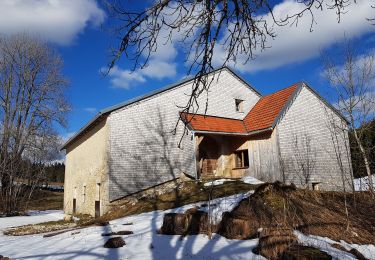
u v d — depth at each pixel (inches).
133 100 673.0
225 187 584.7
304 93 779.4
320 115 793.6
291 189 484.4
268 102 823.7
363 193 565.9
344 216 439.5
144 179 660.7
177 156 705.0
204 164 783.1
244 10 164.2
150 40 160.2
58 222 737.0
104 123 669.3
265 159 720.3
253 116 810.8
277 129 706.8
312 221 391.9
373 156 725.3
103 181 652.1
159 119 702.5
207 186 609.0
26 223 767.7
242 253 301.4
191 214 380.2
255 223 347.3
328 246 325.7
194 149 694.5
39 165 1321.4
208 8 156.9
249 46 177.5
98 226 466.3
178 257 297.6
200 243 335.0
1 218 898.7
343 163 783.7
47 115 1295.5
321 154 764.0
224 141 805.2
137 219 475.5
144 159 668.7
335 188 756.6
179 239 353.1
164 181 680.4
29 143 1274.6
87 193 776.3
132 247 332.5
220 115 797.9
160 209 530.0
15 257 323.9
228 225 351.3
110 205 621.3
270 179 701.9
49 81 1304.1
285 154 704.4
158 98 709.9
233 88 841.5
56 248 350.9
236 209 395.9
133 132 667.4
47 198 1588.3
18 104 1251.8
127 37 156.9
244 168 765.3
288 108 737.0
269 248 292.2
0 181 1114.1
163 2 152.2
